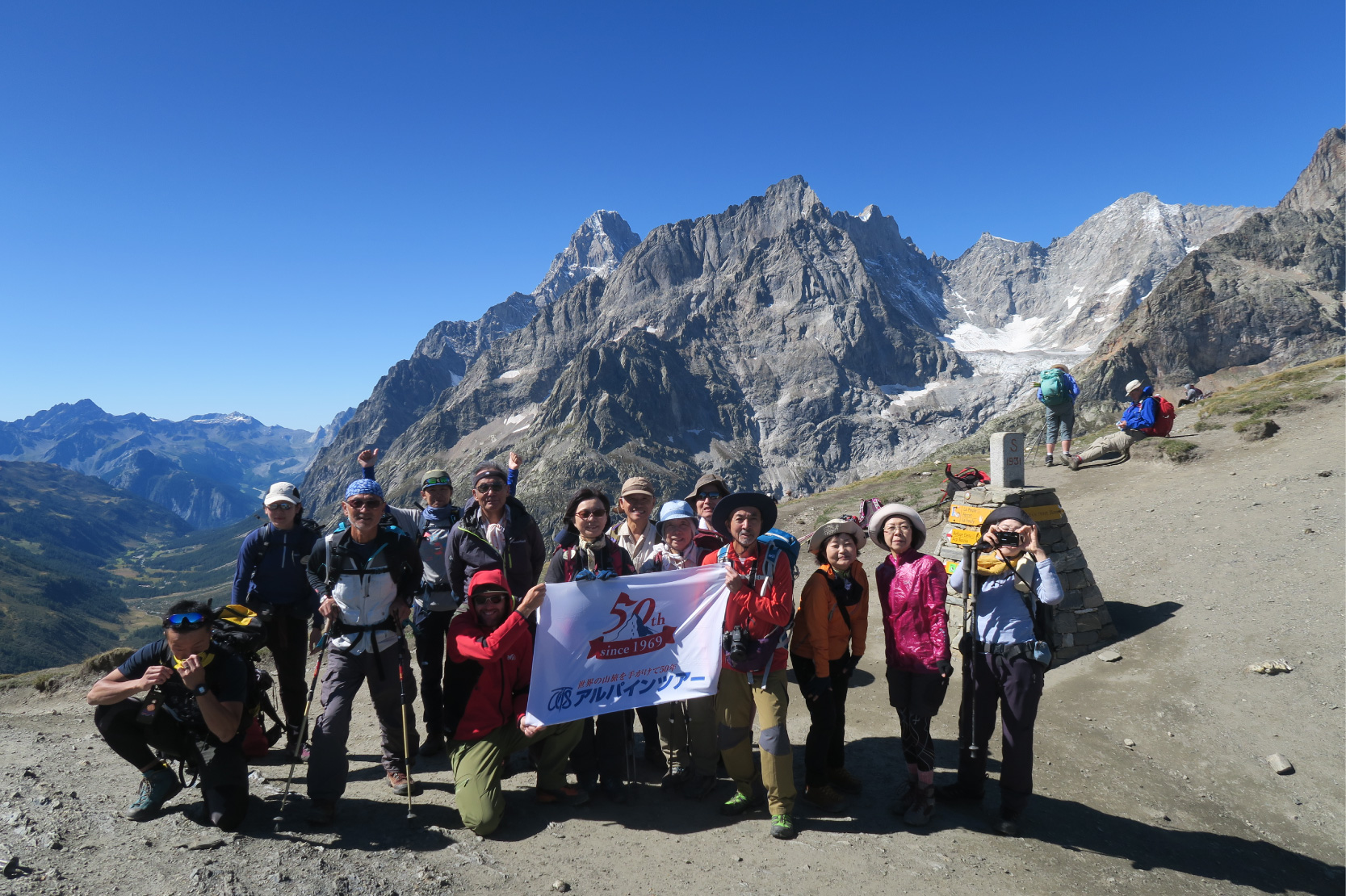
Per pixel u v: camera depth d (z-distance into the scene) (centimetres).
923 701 541
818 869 472
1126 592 1100
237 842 468
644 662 568
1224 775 671
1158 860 525
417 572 565
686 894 437
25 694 988
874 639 1084
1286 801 630
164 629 454
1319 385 2094
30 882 394
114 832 475
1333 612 898
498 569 567
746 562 539
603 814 554
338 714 515
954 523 985
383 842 487
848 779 603
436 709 670
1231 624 930
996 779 643
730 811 551
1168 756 707
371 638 538
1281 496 1311
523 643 562
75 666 1059
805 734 739
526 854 482
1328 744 692
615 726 580
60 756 660
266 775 603
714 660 554
